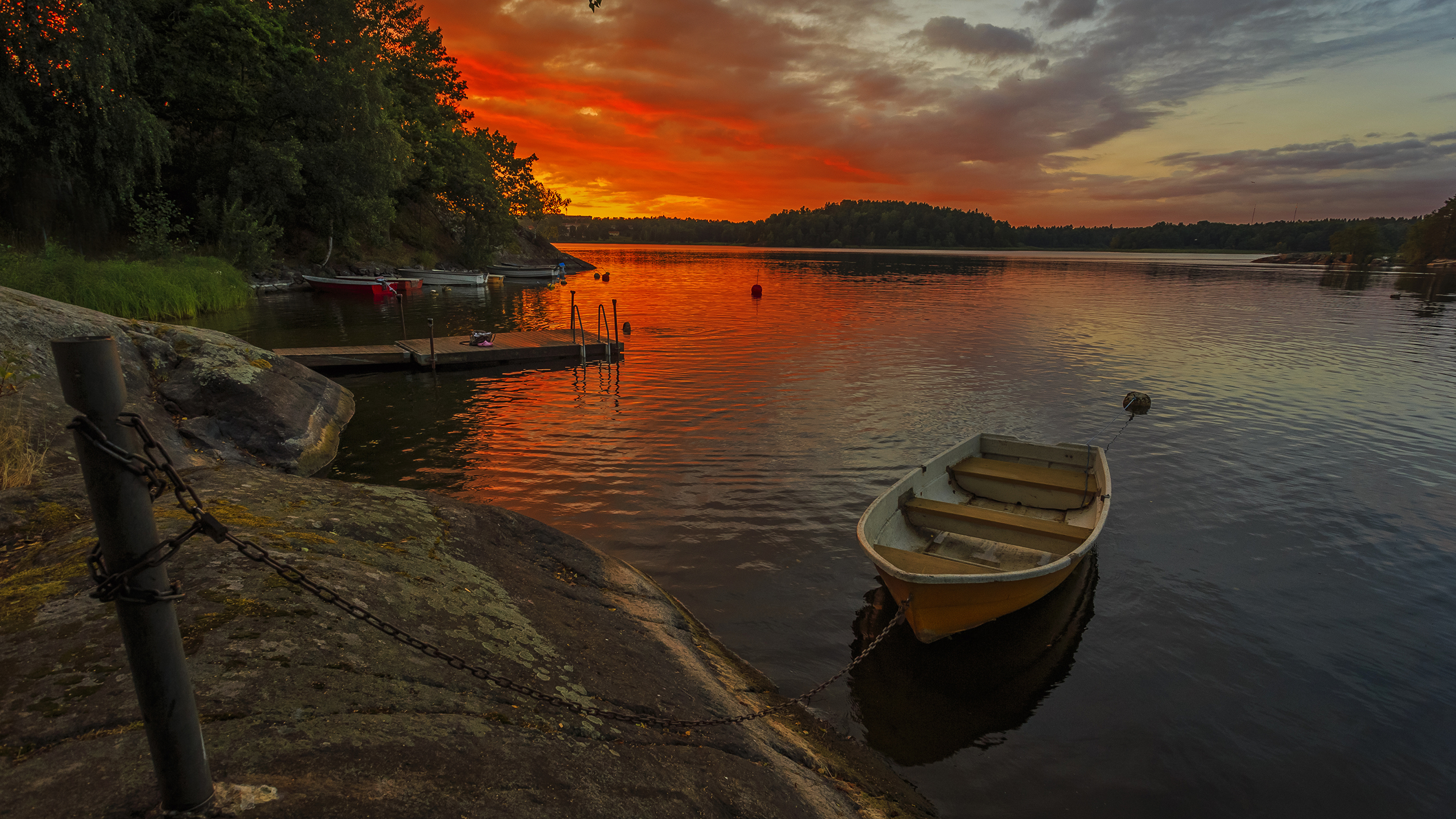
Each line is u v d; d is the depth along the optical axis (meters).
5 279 19.67
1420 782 5.00
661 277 65.31
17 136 25.98
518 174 66.81
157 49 33.31
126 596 1.85
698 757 3.78
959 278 66.75
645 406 15.43
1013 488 9.35
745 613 6.89
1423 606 7.39
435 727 2.96
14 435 6.71
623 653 4.80
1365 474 11.52
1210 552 8.60
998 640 6.59
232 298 30.39
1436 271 95.12
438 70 55.69
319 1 40.28
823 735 5.18
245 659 3.00
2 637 3.02
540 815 2.64
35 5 24.27
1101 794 4.82
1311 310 38.22
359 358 18.75
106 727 2.49
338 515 5.07
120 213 32.38
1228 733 5.45
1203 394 17.19
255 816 2.13
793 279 62.91
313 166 38.59
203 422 10.34
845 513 9.47
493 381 18.12
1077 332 28.30
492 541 5.89
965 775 4.93
